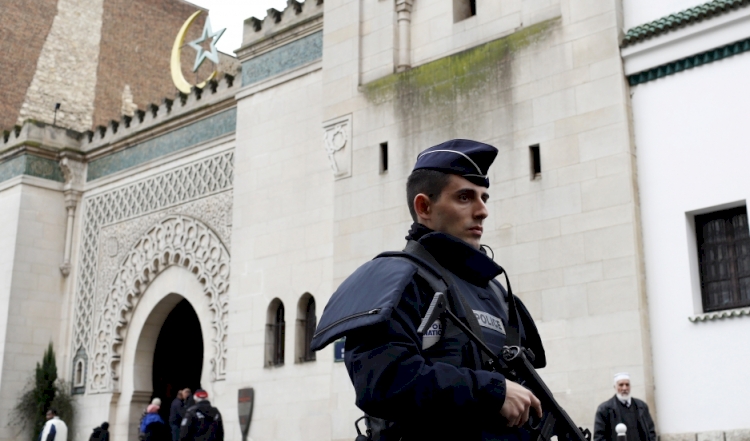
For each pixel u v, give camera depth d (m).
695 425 11.31
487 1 15.03
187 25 23.67
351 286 2.76
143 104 31.86
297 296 17.23
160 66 32.72
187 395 18.66
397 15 16.19
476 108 14.31
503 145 13.84
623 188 12.39
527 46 13.86
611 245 12.34
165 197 21.69
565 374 12.42
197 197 20.80
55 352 23.16
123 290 22.23
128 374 21.78
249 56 19.72
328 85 16.78
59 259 23.75
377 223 15.34
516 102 13.82
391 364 2.55
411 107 15.27
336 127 16.42
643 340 11.79
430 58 15.64
